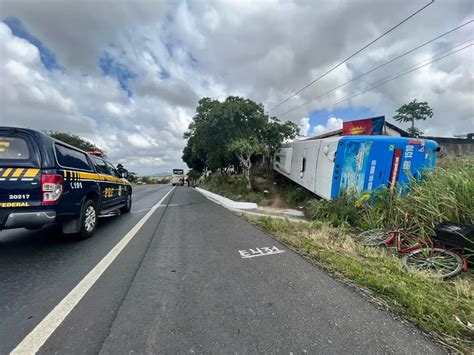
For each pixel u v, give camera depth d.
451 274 3.38
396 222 5.31
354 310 2.51
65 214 4.51
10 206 3.94
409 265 3.79
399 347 1.98
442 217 4.64
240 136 14.37
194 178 66.62
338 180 7.28
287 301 2.69
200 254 4.27
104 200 6.44
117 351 1.93
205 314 2.44
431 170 6.25
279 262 3.88
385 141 6.89
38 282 3.12
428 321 2.30
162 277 3.31
